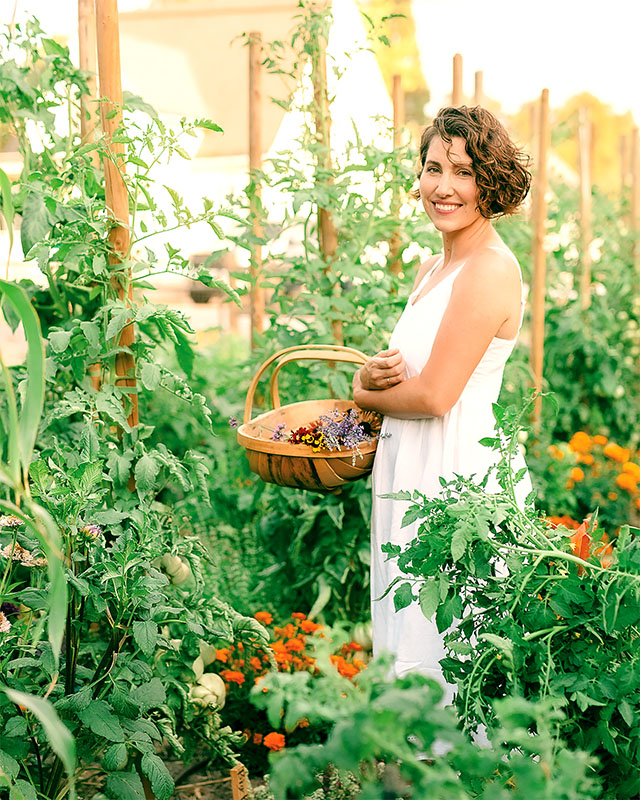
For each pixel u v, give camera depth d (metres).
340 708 1.06
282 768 1.00
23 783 1.61
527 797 0.99
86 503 1.85
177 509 3.02
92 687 1.83
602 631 1.57
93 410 2.17
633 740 1.50
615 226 5.62
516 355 4.37
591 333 4.82
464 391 2.08
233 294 2.22
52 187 2.36
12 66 2.54
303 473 2.14
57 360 2.26
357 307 3.06
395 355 2.05
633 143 5.61
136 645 2.12
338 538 2.95
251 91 3.37
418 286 2.34
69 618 1.83
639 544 1.57
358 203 3.14
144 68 7.40
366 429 2.23
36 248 2.13
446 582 1.57
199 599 2.18
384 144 3.16
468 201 2.05
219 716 2.33
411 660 2.02
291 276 3.05
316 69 3.02
